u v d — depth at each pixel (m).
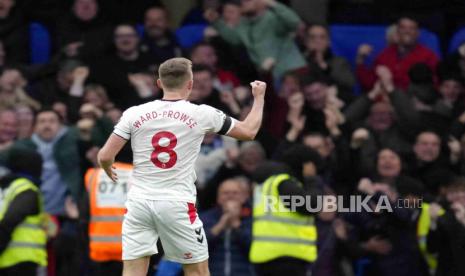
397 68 35.91
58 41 36.31
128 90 33.31
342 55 37.75
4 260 27.41
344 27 38.00
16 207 27.12
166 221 22.02
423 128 33.28
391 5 38.56
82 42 34.88
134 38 33.94
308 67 34.84
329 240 29.08
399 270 29.31
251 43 35.00
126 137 22.16
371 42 37.84
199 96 32.03
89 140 31.22
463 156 32.81
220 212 28.73
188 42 37.19
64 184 31.33
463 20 39.06
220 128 22.17
